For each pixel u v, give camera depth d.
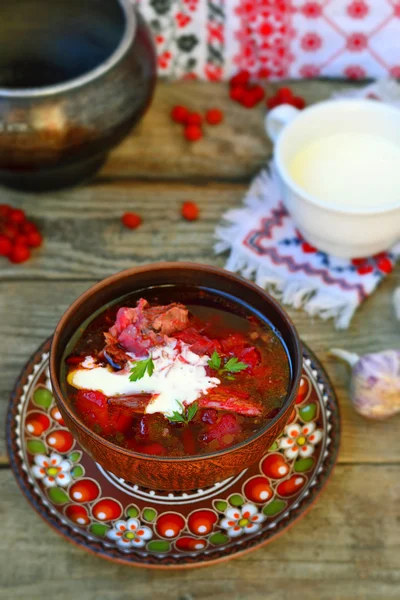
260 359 0.73
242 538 0.72
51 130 0.85
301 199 0.85
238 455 0.68
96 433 0.69
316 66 1.07
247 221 0.94
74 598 0.74
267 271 0.91
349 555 0.76
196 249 0.93
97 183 0.97
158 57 1.06
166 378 0.71
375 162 0.91
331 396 0.78
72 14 0.96
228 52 1.05
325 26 1.02
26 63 1.00
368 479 0.80
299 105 1.02
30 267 0.92
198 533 0.73
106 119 0.86
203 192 0.97
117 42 0.96
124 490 0.75
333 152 0.92
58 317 0.88
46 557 0.75
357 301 0.89
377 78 1.07
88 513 0.73
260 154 1.00
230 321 0.75
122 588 0.74
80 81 0.84
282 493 0.75
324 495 0.79
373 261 0.91
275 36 1.04
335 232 0.86
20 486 0.74
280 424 0.69
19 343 0.87
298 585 0.75
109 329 0.73
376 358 0.81
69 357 0.73
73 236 0.94
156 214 0.95
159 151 1.00
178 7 1.01
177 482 0.69
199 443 0.70
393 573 0.75
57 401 0.68
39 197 0.96
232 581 0.75
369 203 0.88
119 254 0.93
